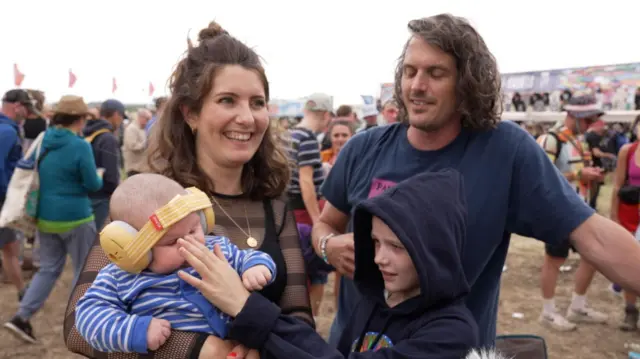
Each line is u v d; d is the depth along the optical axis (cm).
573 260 690
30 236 416
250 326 133
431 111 174
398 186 154
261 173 182
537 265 678
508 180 176
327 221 230
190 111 166
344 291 220
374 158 205
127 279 138
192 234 138
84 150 406
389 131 208
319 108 463
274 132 189
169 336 132
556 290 572
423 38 171
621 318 487
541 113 1422
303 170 406
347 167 218
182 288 138
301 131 411
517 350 195
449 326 140
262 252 154
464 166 179
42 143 406
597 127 691
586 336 448
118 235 129
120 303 136
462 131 186
